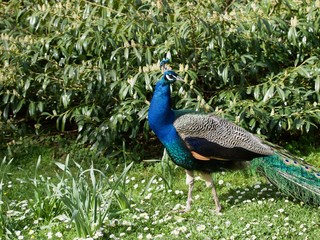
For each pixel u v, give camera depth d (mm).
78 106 8375
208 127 6324
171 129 6402
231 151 6301
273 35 7977
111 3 8195
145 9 8344
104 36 7977
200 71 8062
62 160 8578
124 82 7832
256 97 7723
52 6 8727
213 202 6871
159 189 7207
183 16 8039
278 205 6531
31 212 6605
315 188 6359
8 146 8719
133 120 7988
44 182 6699
